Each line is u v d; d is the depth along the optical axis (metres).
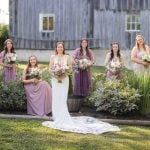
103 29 26.50
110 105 11.20
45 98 11.52
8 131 9.70
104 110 11.46
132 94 11.22
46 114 11.52
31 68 11.73
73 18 26.77
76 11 26.72
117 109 11.18
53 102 10.80
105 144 8.91
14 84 11.82
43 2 26.97
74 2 26.72
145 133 9.88
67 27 26.84
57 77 10.75
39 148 8.51
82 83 12.48
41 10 27.00
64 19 26.84
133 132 9.95
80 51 12.58
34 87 11.54
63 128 10.10
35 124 10.45
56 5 26.86
